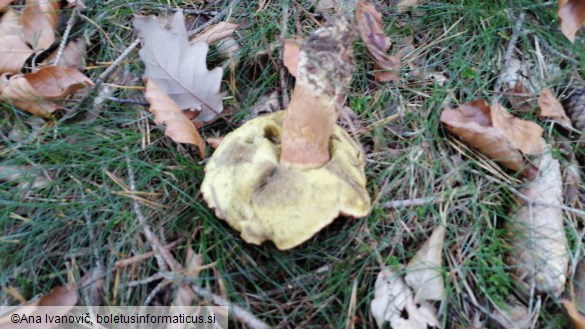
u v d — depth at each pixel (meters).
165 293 0.30
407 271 0.30
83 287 0.30
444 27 0.40
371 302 0.29
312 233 0.27
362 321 0.30
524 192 0.33
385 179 0.34
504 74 0.38
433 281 0.30
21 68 0.36
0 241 0.31
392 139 0.36
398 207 0.33
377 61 0.38
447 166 0.35
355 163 0.30
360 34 0.38
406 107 0.37
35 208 0.32
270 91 0.38
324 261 0.31
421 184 0.34
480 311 0.30
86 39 0.39
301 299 0.30
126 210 0.32
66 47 0.38
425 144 0.35
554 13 0.41
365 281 0.31
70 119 0.36
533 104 0.37
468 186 0.34
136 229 0.32
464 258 0.32
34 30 0.37
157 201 0.33
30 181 0.33
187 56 0.35
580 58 0.39
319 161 0.28
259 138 0.30
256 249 0.31
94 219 0.32
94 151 0.34
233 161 0.29
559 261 0.31
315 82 0.26
